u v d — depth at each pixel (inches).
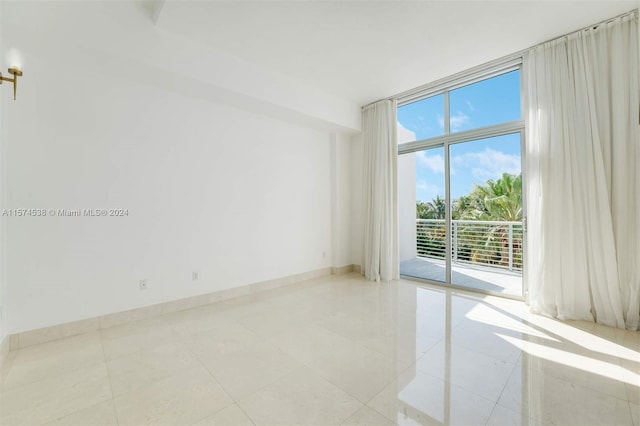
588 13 99.7
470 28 107.7
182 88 121.6
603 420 57.6
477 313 119.9
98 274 105.3
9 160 88.2
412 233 214.1
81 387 69.6
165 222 122.3
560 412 60.1
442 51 123.3
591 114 105.2
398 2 93.6
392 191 177.9
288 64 133.6
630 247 99.9
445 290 155.5
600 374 73.7
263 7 95.0
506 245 159.8
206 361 82.0
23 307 90.5
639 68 98.1
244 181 150.0
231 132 144.6
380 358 83.7
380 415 60.0
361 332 102.0
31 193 92.1
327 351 88.0
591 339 93.0
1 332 82.6
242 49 120.4
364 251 191.3
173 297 124.4
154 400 64.8
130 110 113.0
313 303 134.7
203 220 134.3
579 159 108.1
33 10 81.5
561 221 111.1
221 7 94.7
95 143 104.8
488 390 68.2
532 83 119.9
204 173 134.7
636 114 98.7
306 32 109.3
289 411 61.2
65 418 59.1
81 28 88.7
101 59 97.1
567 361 80.4
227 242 143.1
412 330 103.4
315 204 186.7
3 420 58.5
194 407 62.4
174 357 84.1
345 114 178.9
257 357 84.3
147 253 117.3
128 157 112.4
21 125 90.4
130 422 58.0
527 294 128.7
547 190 114.7
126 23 96.9
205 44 116.0
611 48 103.7
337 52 123.5
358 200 200.2
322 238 191.5
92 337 97.9
